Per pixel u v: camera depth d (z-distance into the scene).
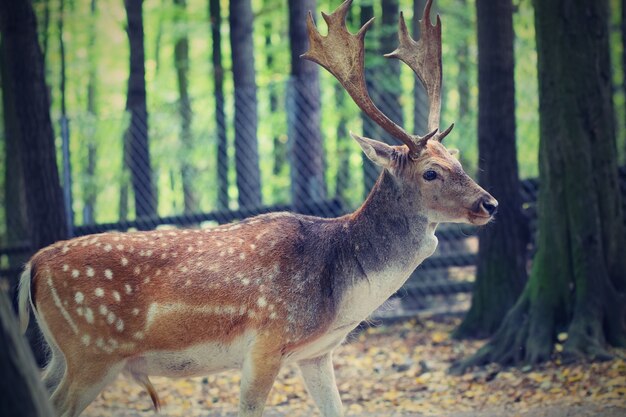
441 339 10.45
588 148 9.02
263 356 5.63
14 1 9.98
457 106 18.27
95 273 5.61
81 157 15.83
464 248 13.34
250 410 5.62
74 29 20.55
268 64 18.86
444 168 5.85
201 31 18.55
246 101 13.77
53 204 10.26
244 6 15.20
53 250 5.74
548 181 9.16
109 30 21.38
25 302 5.75
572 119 8.99
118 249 5.70
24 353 3.64
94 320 5.57
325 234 5.95
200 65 21.28
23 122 10.16
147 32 22.16
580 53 8.98
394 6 15.04
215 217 11.92
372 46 15.04
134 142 14.33
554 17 8.99
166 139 16.45
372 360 9.65
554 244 9.09
